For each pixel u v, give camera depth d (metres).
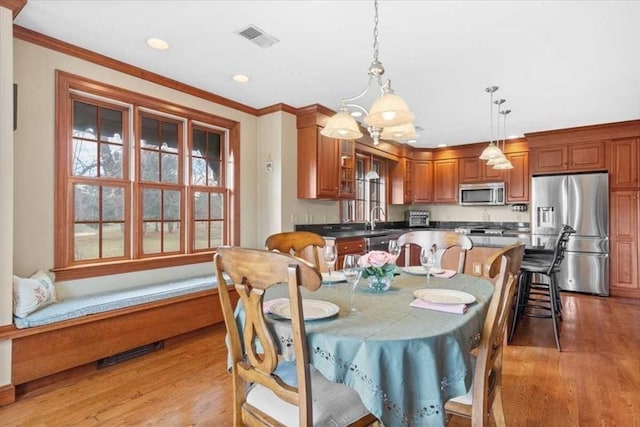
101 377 2.42
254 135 4.23
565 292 4.93
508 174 5.92
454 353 1.21
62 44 2.61
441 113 4.34
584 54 2.75
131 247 3.12
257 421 1.29
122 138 3.10
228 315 1.33
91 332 2.45
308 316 1.35
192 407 2.07
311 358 1.22
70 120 2.74
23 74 2.45
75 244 2.79
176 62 2.95
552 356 2.79
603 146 4.82
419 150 6.71
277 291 1.77
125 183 3.10
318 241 2.57
